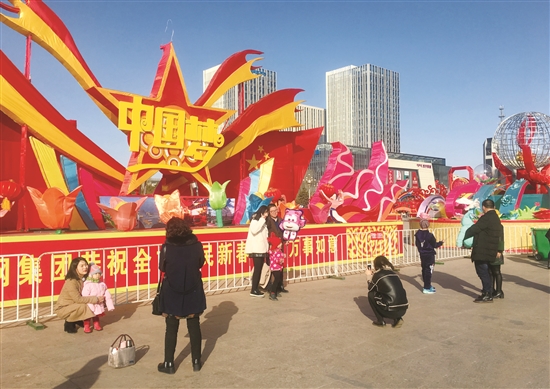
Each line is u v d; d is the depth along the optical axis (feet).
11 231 33.65
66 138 36.04
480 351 17.97
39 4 35.14
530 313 24.59
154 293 31.12
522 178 72.02
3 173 34.73
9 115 33.27
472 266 43.65
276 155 52.03
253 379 15.10
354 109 492.13
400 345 18.79
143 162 37.40
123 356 16.24
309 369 16.01
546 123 73.56
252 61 46.83
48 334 20.83
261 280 31.81
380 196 51.98
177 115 38.86
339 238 45.96
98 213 37.19
